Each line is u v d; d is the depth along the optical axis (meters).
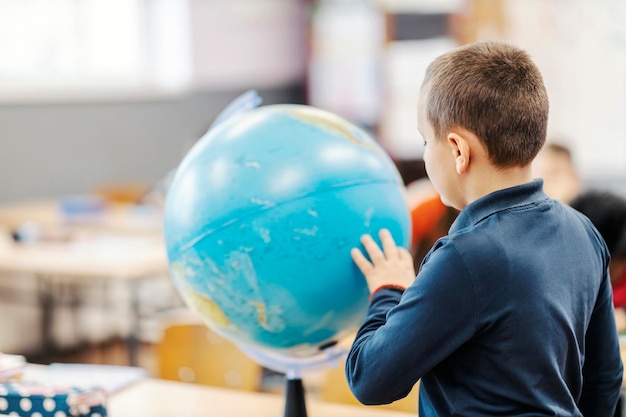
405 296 1.08
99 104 5.79
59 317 4.68
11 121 5.14
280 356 1.34
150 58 6.28
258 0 7.06
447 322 1.04
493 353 1.05
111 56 5.97
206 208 1.14
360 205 1.15
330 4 7.04
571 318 1.09
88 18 5.79
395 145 6.66
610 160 5.70
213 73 6.72
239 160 1.14
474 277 1.03
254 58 7.09
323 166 1.14
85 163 5.70
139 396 1.79
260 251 1.12
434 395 1.11
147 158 6.22
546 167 3.14
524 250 1.06
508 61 1.09
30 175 5.28
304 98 7.56
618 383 1.23
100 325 4.68
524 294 1.04
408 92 6.59
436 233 2.25
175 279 1.24
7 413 1.41
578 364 1.12
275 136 1.16
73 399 1.39
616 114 5.67
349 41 6.92
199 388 1.85
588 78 5.69
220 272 1.14
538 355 1.04
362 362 1.10
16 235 3.76
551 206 1.13
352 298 1.18
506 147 1.07
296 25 7.46
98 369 1.94
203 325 2.23
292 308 1.16
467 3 6.12
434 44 6.43
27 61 5.34
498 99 1.06
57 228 4.02
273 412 1.70
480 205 1.09
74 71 5.67
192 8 6.48
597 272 1.16
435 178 1.14
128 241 3.79
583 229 1.17
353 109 6.93
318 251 1.13
